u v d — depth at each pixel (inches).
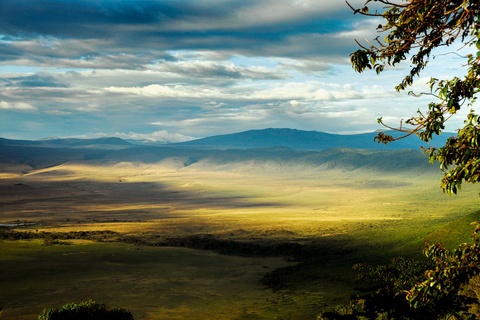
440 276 303.4
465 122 281.7
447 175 280.1
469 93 285.1
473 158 273.1
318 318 1159.6
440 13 295.9
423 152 305.4
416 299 313.1
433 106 301.0
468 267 299.6
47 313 1455.5
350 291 2058.3
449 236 2780.5
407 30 304.7
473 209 6471.5
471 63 285.3
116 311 1528.1
